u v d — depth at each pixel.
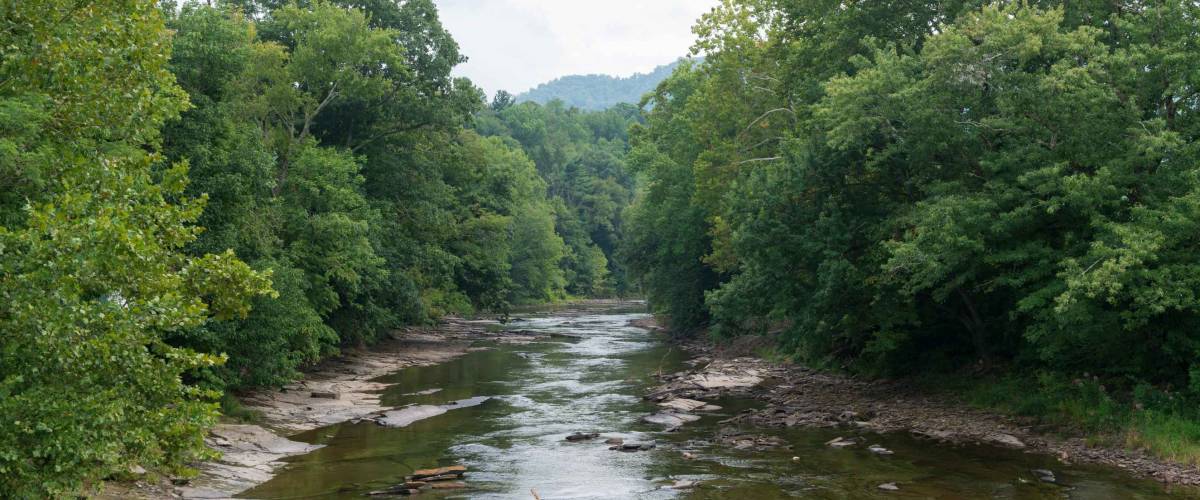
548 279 109.06
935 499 13.79
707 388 28.14
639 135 56.88
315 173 30.61
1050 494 13.96
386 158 41.56
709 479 15.47
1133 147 18.44
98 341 7.74
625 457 17.70
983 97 20.77
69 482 7.96
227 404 21.39
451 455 18.14
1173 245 17.27
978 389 23.03
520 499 14.15
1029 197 19.44
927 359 26.81
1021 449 17.67
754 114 38.81
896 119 21.34
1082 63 20.42
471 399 27.05
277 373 24.17
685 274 51.88
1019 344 23.88
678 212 50.03
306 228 28.39
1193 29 18.88
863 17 27.00
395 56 36.56
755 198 25.25
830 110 22.31
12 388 7.62
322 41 34.97
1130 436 17.16
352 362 36.97
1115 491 14.09
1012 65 20.39
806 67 30.80
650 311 80.12
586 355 42.50
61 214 7.71
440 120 40.59
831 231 22.94
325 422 22.50
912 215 21.34
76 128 9.92
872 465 16.42
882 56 21.42
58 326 7.46
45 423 7.46
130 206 9.04
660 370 32.62
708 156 39.78
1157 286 16.52
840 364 29.94
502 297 50.88
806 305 24.27
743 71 38.94
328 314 34.34
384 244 38.69
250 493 14.68
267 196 24.69
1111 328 18.55
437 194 44.06
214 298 9.42
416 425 22.23
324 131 39.91
